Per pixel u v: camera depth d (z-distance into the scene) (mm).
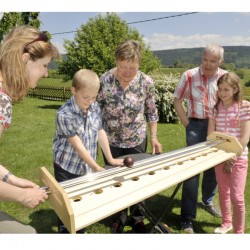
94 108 2373
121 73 2506
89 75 2066
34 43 1548
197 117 3027
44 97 17516
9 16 14578
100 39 13523
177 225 3109
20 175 4379
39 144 6117
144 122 2900
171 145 6293
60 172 2326
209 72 2863
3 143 6156
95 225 3018
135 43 2453
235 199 2645
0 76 1521
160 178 2037
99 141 2482
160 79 9438
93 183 1929
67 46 13625
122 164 2250
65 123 2162
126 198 1762
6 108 1512
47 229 2996
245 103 2693
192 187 2908
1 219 1604
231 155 2518
